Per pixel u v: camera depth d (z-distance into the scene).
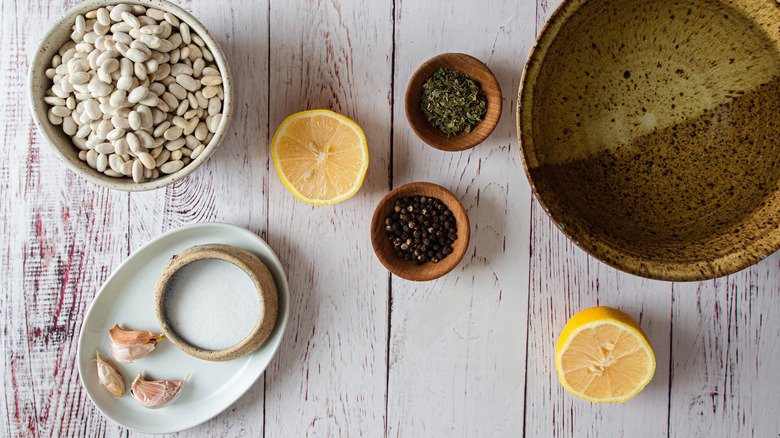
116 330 0.57
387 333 0.59
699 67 0.53
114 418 0.57
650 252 0.52
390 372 0.59
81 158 0.54
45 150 0.58
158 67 0.54
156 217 0.59
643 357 0.56
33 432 0.59
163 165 0.55
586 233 0.52
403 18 0.58
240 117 0.58
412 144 0.58
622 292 0.58
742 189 0.53
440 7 0.58
